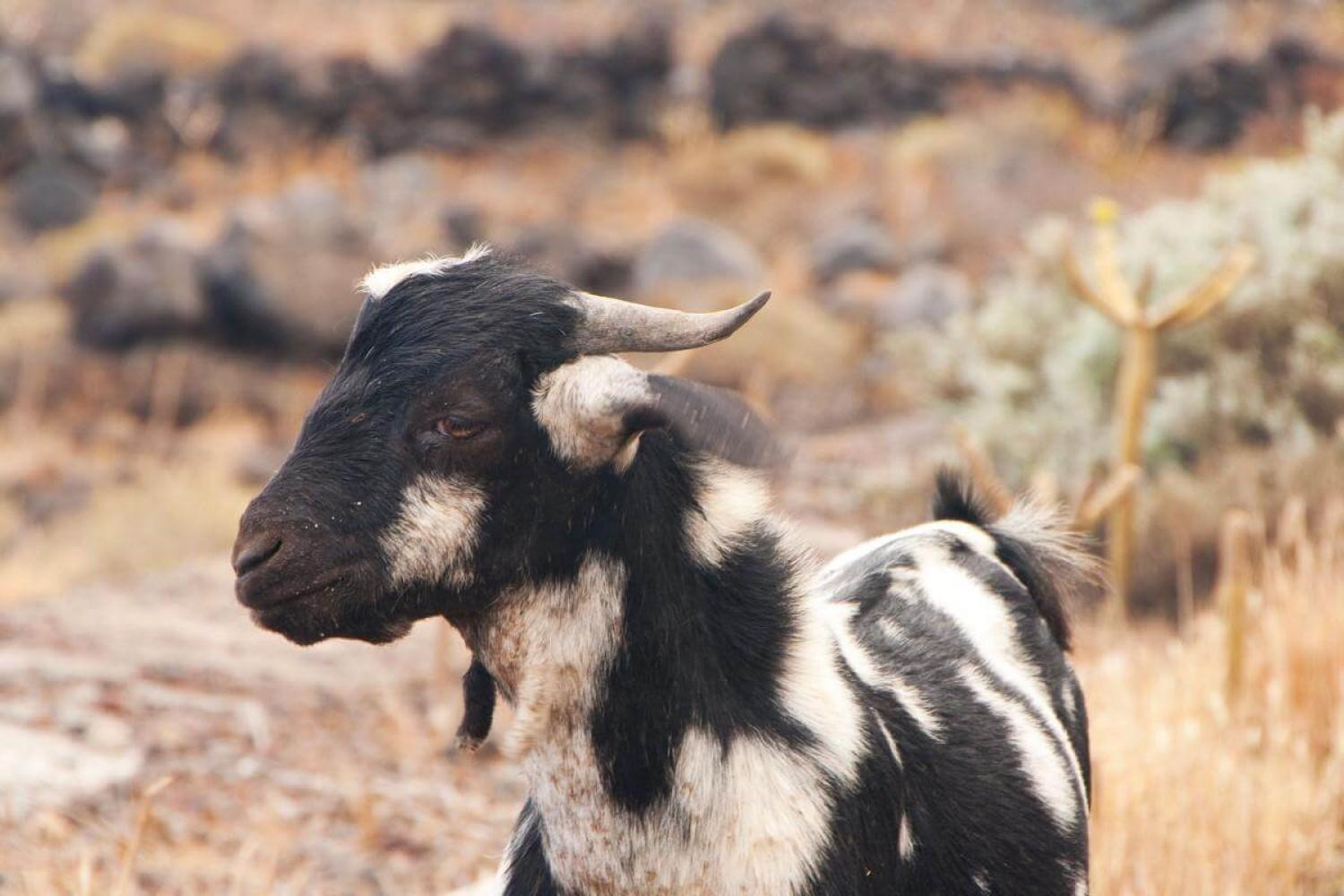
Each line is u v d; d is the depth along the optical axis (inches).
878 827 500.7
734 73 5044.3
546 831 501.7
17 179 4431.6
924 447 2257.6
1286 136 4800.7
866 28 5708.7
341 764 1153.4
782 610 502.6
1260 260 1774.1
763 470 459.8
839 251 4003.4
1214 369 1701.5
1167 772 869.2
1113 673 1033.5
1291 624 1026.7
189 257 3489.2
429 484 479.8
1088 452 1717.5
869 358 3371.1
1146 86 5019.7
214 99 4872.0
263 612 478.9
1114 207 1389.0
